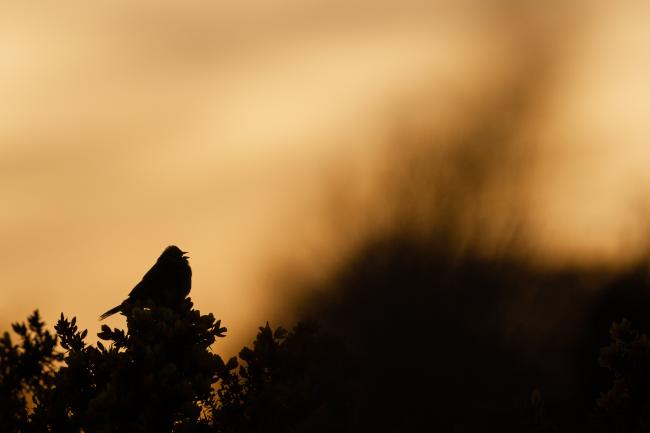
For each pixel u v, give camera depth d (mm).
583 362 19969
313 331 14117
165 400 12062
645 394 11961
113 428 12047
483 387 17703
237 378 13141
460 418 16578
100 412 12016
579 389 18172
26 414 13844
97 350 12711
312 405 13031
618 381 12070
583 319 25719
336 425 14680
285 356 13570
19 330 15219
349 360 14742
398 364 18172
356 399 15055
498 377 18562
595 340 24188
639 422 11781
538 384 18594
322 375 14344
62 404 12766
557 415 17484
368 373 17141
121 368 12219
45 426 12789
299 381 13141
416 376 17297
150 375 12039
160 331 12742
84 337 13461
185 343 12859
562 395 18078
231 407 12734
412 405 16406
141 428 11906
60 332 13438
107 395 12016
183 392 12062
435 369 17891
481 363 18750
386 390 16734
